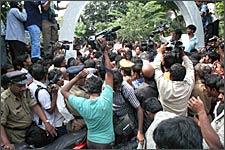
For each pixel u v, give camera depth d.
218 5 11.08
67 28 9.88
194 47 8.44
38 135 4.45
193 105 2.79
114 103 4.45
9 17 7.40
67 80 4.97
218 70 6.06
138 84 5.25
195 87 4.54
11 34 7.42
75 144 4.48
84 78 4.41
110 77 4.15
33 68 4.73
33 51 7.77
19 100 4.49
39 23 7.88
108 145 4.10
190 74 4.55
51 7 9.12
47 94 4.61
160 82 4.42
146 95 4.42
